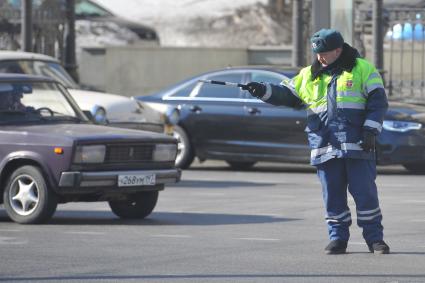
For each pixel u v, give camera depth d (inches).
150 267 906.7
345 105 947.3
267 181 1654.8
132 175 1195.3
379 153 1690.5
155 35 2716.5
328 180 963.3
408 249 992.2
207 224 1179.3
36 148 1179.3
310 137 967.0
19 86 1282.0
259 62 2628.0
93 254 973.2
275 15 3110.2
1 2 2174.0
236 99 1664.6
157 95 1828.2
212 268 899.4
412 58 2117.4
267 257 952.3
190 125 1806.1
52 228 1149.1
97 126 1256.8
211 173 1791.3
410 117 1689.2
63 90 1327.5
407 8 2097.7
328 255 960.3
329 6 1847.9
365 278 850.8
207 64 2623.0
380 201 1376.7
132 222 1205.1
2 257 959.6
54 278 863.1
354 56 952.3
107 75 2437.3
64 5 2165.4
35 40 2121.1
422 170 1772.9
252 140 1760.6
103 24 2635.3
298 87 970.7
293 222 1190.9
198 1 3144.7
